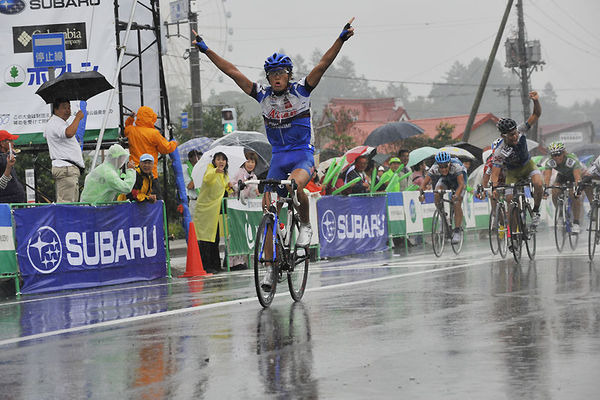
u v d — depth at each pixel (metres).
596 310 11.23
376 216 28.25
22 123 25.39
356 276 17.72
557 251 22.44
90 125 25.72
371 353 8.78
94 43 25.55
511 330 9.87
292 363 8.39
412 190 31.28
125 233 20.02
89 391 7.50
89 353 9.38
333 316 11.56
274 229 12.76
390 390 7.14
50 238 18.19
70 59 25.53
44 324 12.17
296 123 13.20
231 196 23.39
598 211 19.39
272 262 12.65
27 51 25.45
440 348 8.92
